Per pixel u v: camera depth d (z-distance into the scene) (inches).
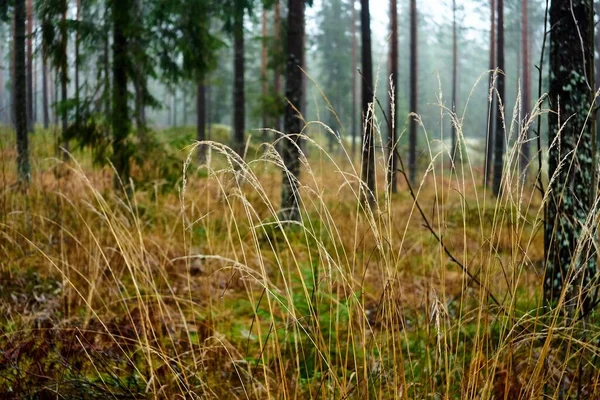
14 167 224.8
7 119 363.6
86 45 248.4
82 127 242.5
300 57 294.0
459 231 232.1
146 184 230.5
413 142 652.1
